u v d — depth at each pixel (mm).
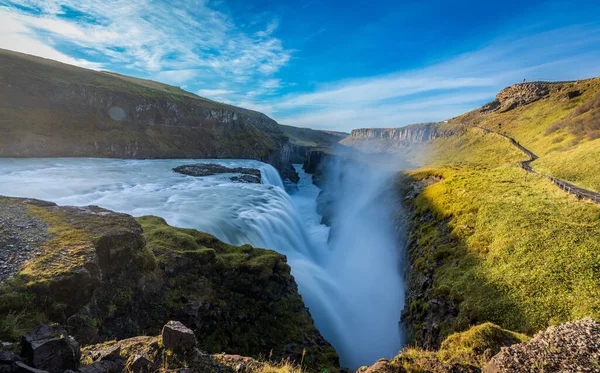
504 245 20641
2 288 10023
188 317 16750
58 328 7070
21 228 14516
